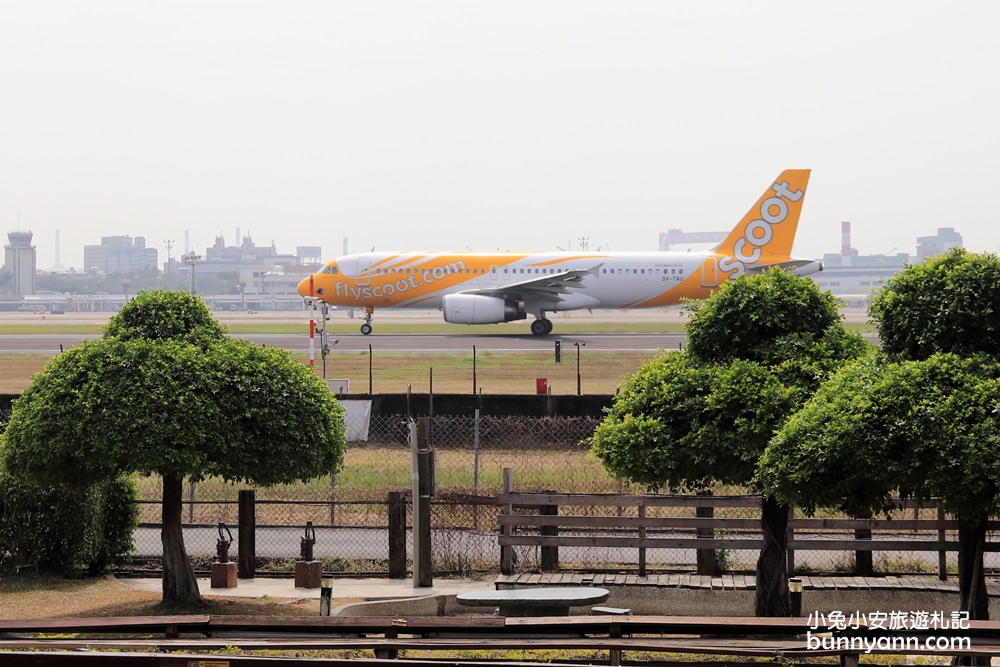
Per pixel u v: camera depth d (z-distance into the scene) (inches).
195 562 2005.4
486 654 1296.8
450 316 6417.3
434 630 1157.7
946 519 1843.0
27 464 1625.2
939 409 1218.6
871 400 1254.9
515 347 6156.5
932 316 1338.6
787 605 1524.4
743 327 1549.0
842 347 1520.7
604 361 5280.5
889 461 1229.7
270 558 2031.3
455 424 3056.1
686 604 1729.8
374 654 1163.9
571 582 1756.9
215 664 1024.9
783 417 1427.2
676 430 1494.8
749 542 1782.7
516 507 2001.7
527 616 1581.0
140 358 1640.0
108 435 1571.1
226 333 1819.6
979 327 1327.5
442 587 1824.6
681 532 2097.7
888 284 1412.4
